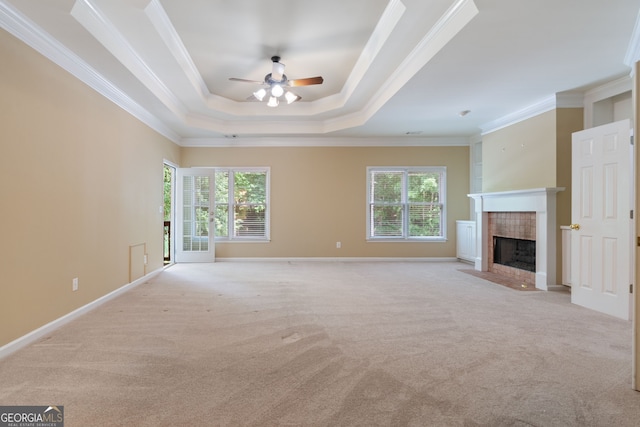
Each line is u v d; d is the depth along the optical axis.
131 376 2.12
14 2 2.38
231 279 5.16
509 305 3.75
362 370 2.21
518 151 5.16
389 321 3.20
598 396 1.91
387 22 3.23
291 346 2.60
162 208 5.86
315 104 5.94
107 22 3.01
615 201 3.40
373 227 7.20
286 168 7.09
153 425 1.63
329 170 7.11
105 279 3.92
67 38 2.87
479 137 6.75
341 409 1.77
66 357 2.39
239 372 2.17
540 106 4.68
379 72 4.16
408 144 7.11
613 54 3.29
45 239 2.89
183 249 6.87
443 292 4.34
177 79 4.33
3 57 2.45
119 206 4.27
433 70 3.63
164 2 2.97
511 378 2.11
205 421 1.66
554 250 4.47
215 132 6.43
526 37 2.96
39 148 2.82
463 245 6.89
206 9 3.09
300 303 3.81
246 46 3.81
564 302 3.88
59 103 3.07
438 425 1.64
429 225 7.20
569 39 3.00
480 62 3.44
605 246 3.48
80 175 3.41
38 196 2.80
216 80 4.86
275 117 6.17
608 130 3.48
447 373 2.17
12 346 2.48
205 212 6.93
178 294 4.23
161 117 5.36
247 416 1.71
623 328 3.02
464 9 2.75
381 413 1.74
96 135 3.71
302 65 4.33
